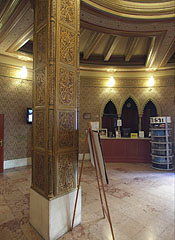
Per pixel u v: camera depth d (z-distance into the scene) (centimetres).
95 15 364
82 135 689
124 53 630
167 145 554
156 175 495
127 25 402
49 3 219
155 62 598
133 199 333
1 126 519
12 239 212
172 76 656
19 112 586
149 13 370
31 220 242
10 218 261
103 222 251
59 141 221
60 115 223
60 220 219
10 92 566
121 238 216
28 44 541
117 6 356
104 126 774
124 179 458
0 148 516
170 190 381
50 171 212
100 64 654
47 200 210
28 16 339
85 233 225
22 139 592
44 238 212
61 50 227
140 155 648
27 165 598
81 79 691
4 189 380
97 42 512
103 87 712
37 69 241
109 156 657
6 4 321
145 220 259
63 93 228
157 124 577
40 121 233
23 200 325
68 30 238
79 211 246
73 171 240
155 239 216
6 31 398
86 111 695
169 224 249
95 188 391
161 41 460
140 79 704
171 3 359
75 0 250
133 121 798
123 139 657
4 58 549
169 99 660
